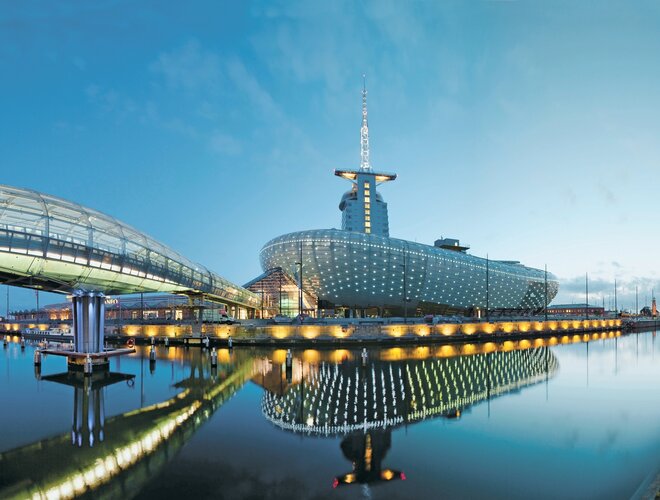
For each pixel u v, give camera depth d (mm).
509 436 16078
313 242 113062
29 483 11680
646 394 23859
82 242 28375
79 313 32156
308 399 22094
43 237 25562
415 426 17375
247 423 17609
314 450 14422
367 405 20891
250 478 12016
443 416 18953
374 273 113500
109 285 33062
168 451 14219
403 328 57031
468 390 24703
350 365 34469
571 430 16922
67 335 64625
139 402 21266
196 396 22656
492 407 20688
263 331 53125
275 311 125875
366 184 162500
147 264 34062
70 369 31297
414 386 25688
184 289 48156
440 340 58156
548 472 12656
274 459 13531
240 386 25406
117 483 11656
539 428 17156
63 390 24172
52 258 26000
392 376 29141
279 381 27062
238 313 111875
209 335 54156
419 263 118062
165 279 37438
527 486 11656
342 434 16234
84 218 30016
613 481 12047
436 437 15945
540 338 70875
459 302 130375
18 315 159000
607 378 29469
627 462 13500
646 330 113812
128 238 32844
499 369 33375
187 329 55219
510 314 151000
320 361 36844
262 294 121500
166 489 11258
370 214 160625
